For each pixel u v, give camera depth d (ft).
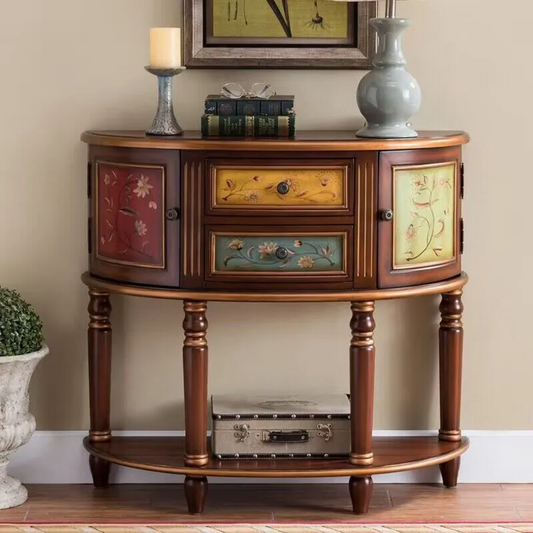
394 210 11.14
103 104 12.46
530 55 12.46
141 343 12.75
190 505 11.80
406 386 12.87
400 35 11.46
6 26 12.32
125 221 11.35
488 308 12.82
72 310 12.75
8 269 12.66
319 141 10.92
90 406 12.44
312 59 12.29
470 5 12.39
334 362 12.78
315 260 11.07
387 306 12.77
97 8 12.32
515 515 11.86
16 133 12.47
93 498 12.32
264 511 11.94
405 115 11.40
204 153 10.93
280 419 11.75
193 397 11.39
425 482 12.88
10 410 11.80
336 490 12.61
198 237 11.05
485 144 12.59
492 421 12.95
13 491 12.12
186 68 12.32
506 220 12.69
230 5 12.24
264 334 12.72
